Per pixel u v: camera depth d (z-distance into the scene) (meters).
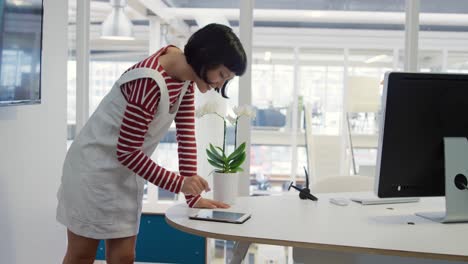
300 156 3.62
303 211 1.87
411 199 2.12
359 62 3.78
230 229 1.55
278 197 2.16
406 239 1.48
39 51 2.42
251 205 1.97
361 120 3.70
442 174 1.76
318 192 2.54
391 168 1.71
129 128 1.65
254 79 3.55
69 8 3.31
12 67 2.12
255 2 3.48
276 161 3.58
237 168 1.99
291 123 3.62
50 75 2.85
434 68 3.53
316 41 3.67
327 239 1.46
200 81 1.74
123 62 3.64
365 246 1.39
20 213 2.53
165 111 1.73
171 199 3.60
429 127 1.71
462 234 1.56
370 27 3.71
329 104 3.68
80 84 3.38
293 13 3.63
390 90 1.67
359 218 1.77
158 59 1.72
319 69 3.67
